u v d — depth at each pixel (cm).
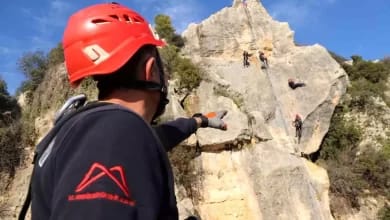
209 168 2706
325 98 3438
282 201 2684
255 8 3806
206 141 2733
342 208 3159
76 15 231
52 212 172
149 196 179
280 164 2798
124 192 172
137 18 234
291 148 3080
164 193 194
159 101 237
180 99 2941
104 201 166
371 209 3206
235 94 3133
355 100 3700
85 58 220
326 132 3400
